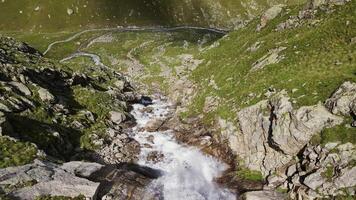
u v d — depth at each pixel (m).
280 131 34.25
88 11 196.00
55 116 45.50
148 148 44.78
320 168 29.92
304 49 47.22
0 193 26.53
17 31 189.38
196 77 70.25
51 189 28.20
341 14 50.28
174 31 176.38
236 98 46.72
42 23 192.12
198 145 44.56
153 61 115.88
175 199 33.31
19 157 31.91
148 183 35.03
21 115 41.19
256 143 38.25
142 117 57.94
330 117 31.61
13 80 48.78
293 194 31.06
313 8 60.19
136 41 150.62
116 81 75.44
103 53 139.25
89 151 41.75
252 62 55.12
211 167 39.94
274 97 37.94
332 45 44.09
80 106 53.22
